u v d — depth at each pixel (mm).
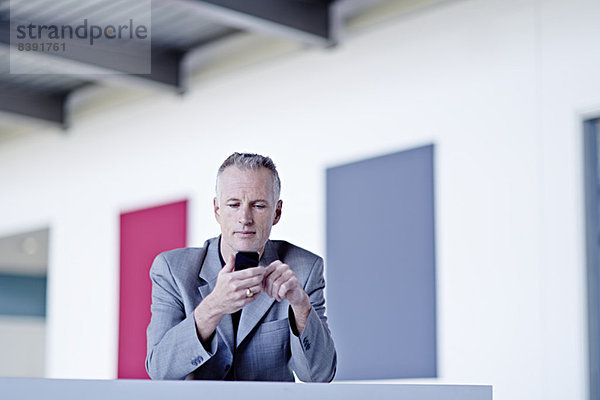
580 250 8945
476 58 10102
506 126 9719
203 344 3629
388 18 11070
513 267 9477
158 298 4012
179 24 12602
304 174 11977
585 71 9117
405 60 10844
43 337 23578
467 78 10156
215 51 13383
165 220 14000
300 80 12148
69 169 16031
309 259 4199
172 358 3639
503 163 9703
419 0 10758
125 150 14898
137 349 14305
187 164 13719
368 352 11008
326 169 11711
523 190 9492
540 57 9508
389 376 10711
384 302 10867
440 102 10406
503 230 9617
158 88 13492
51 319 16047
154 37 13047
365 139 11234
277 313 3957
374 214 11070
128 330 14516
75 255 15734
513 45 9766
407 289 10617
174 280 4000
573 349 8867
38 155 16781
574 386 8820
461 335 9891
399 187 10797
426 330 10328
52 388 2768
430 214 10422
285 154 12250
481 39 10070
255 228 3805
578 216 9000
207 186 13344
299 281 3863
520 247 9438
